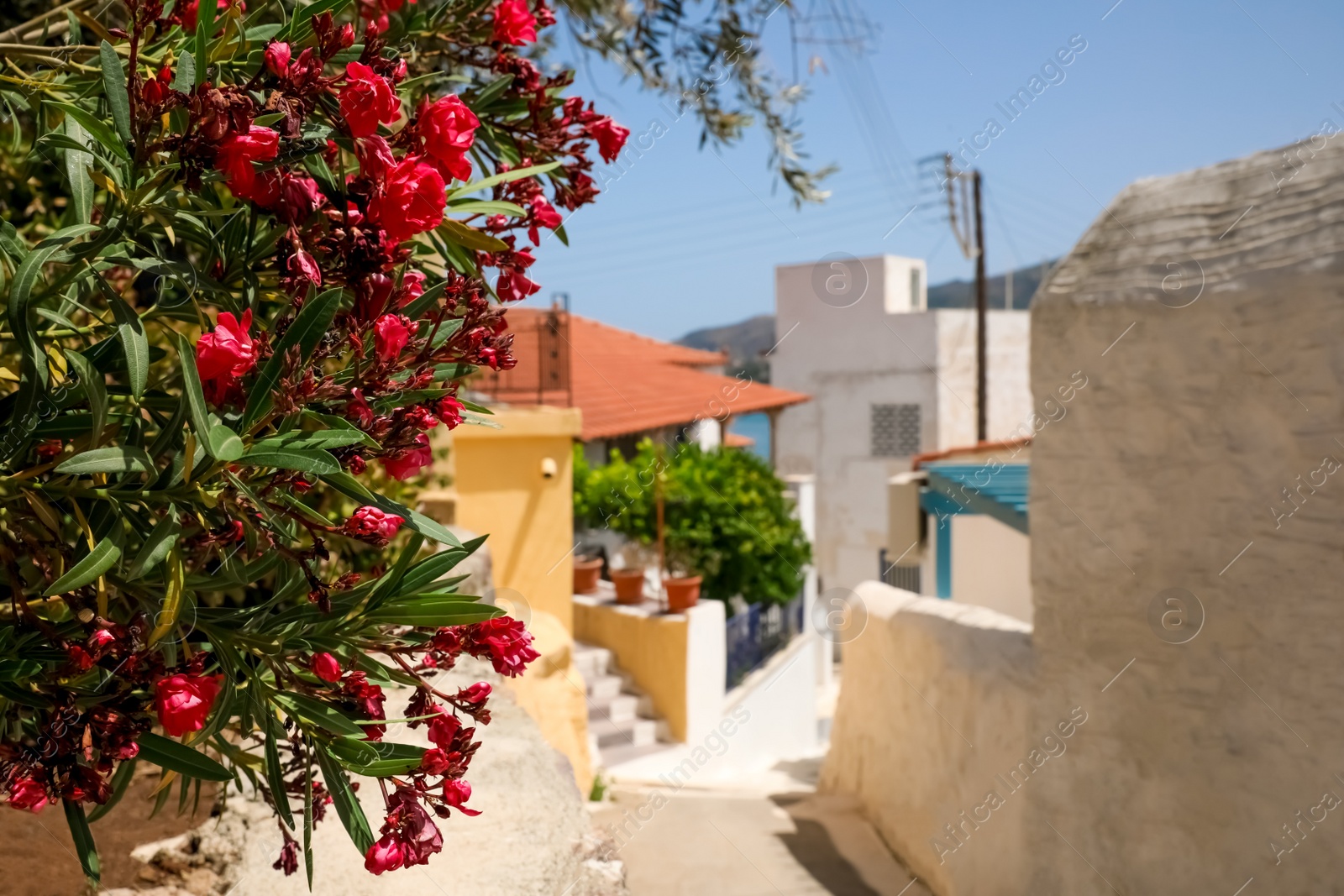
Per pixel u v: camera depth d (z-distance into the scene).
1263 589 3.78
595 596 9.83
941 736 5.19
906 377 18.72
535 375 9.16
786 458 19.56
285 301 1.49
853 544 19.16
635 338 17.28
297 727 1.48
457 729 1.46
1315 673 3.64
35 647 1.34
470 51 1.95
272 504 1.35
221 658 1.44
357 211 1.33
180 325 2.51
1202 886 3.92
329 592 1.48
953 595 10.53
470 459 6.79
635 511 9.84
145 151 1.30
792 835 5.83
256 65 1.42
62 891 2.17
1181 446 4.00
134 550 1.39
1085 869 4.22
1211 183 4.08
